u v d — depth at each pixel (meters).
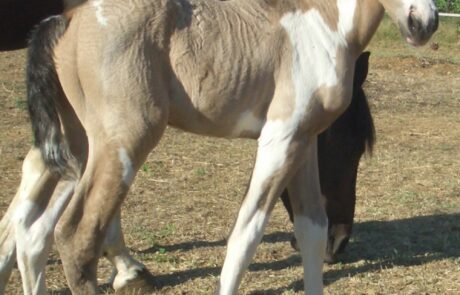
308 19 4.41
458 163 8.85
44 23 4.27
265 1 4.39
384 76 13.91
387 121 10.73
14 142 9.03
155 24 4.16
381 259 6.00
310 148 4.54
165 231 6.51
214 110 4.27
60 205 4.65
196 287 5.41
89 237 4.10
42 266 4.70
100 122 4.12
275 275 5.64
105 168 4.10
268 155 4.30
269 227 6.73
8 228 4.91
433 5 4.27
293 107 4.29
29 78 4.25
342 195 5.63
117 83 4.06
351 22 4.43
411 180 8.18
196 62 4.20
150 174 8.08
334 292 5.35
